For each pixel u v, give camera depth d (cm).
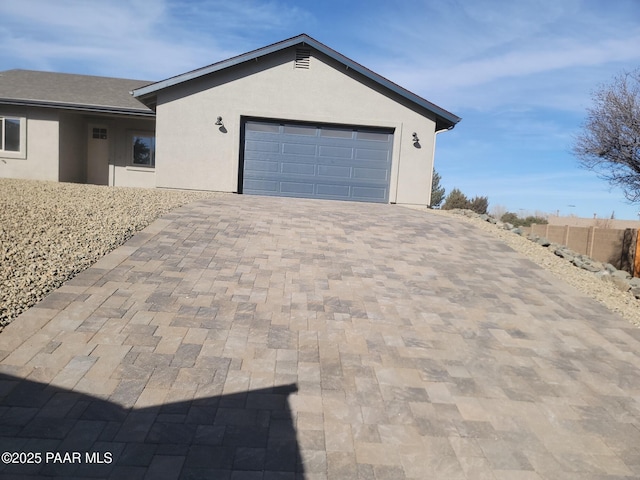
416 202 1525
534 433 386
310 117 1482
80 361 413
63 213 816
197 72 1420
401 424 379
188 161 1458
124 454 315
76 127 1775
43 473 293
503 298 688
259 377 423
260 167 1498
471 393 436
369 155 1522
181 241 768
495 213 3719
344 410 390
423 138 1513
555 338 573
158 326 489
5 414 340
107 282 577
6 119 1669
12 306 479
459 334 557
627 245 1582
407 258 826
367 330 540
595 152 1741
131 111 1664
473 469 336
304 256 771
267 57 1467
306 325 534
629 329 620
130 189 1302
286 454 331
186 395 386
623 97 1669
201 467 311
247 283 631
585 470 346
